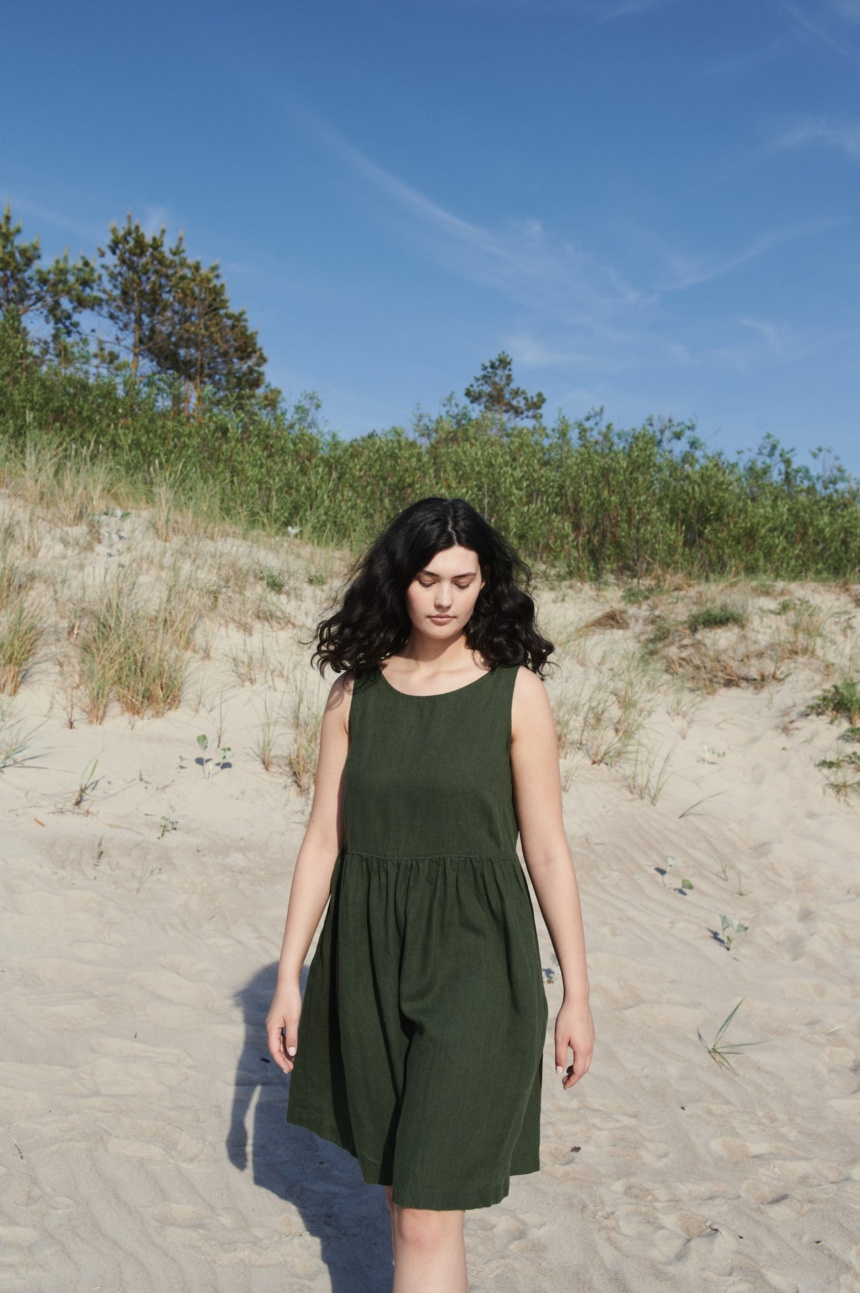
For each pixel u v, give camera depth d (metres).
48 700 5.81
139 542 7.86
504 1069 1.84
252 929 4.31
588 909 5.05
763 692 7.79
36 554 7.06
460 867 1.94
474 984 1.87
